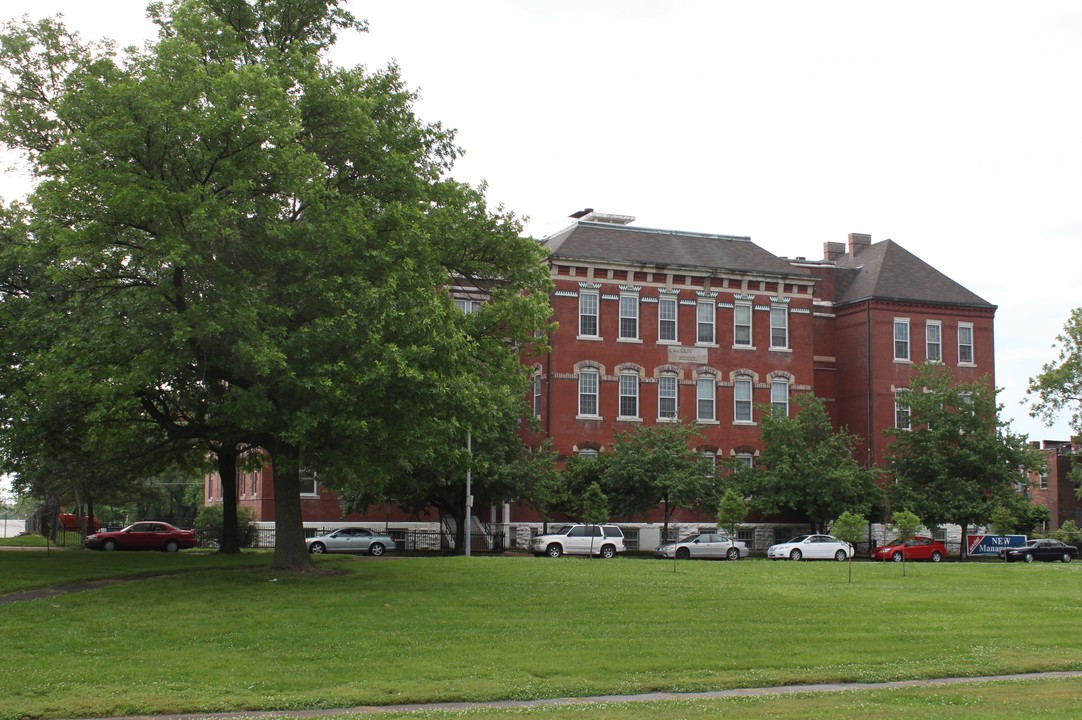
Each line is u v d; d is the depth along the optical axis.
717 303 65.44
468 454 33.81
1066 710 16.56
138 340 27.72
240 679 18.73
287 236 28.62
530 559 41.19
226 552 44.06
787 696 18.05
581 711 16.41
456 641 22.53
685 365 64.19
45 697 17.28
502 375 35.56
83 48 35.25
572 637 23.30
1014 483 64.88
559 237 66.50
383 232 30.73
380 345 27.42
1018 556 58.66
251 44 34.47
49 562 36.66
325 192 30.20
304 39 35.34
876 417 67.62
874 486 59.91
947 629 25.84
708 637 23.78
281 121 28.55
